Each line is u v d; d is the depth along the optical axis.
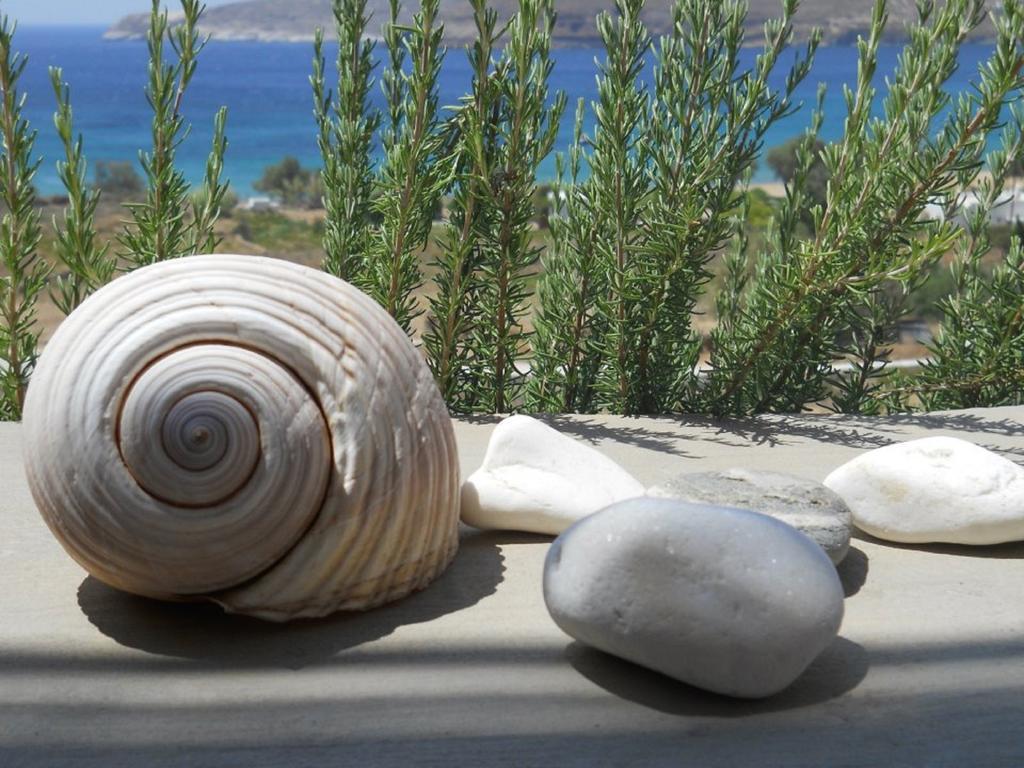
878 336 0.76
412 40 0.65
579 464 0.48
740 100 0.67
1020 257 0.75
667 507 0.35
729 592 0.33
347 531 0.38
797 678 0.35
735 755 0.31
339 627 0.39
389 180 0.68
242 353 0.38
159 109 0.65
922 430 0.67
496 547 0.46
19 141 0.65
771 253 0.77
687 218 0.66
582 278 0.72
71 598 0.41
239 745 0.31
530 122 0.67
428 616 0.39
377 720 0.33
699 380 0.75
